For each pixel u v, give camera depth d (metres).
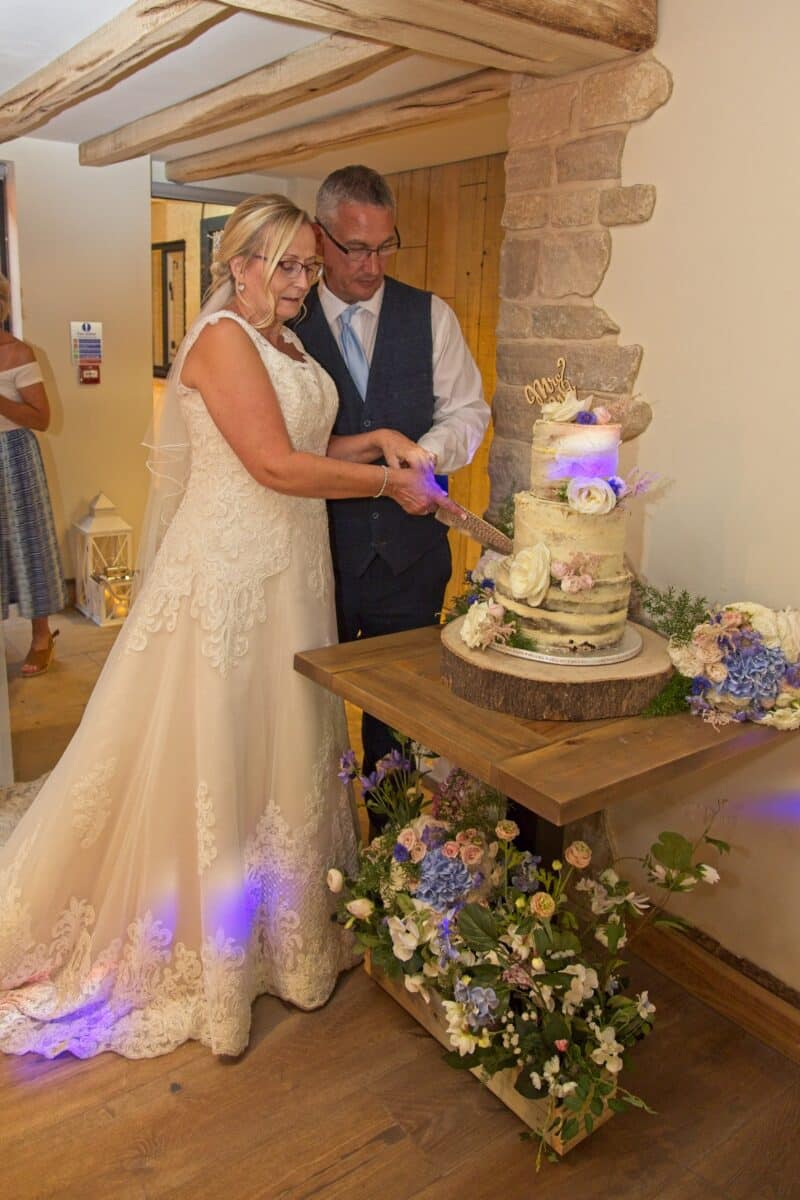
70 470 4.43
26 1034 1.89
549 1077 1.59
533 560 1.59
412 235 4.36
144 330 4.47
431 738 1.52
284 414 1.81
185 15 2.07
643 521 2.04
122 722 1.89
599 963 1.82
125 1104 1.76
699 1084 1.85
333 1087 1.82
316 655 1.86
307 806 1.96
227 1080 1.83
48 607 3.61
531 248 2.16
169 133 3.26
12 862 1.98
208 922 1.84
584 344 2.08
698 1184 1.63
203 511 1.83
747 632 1.63
